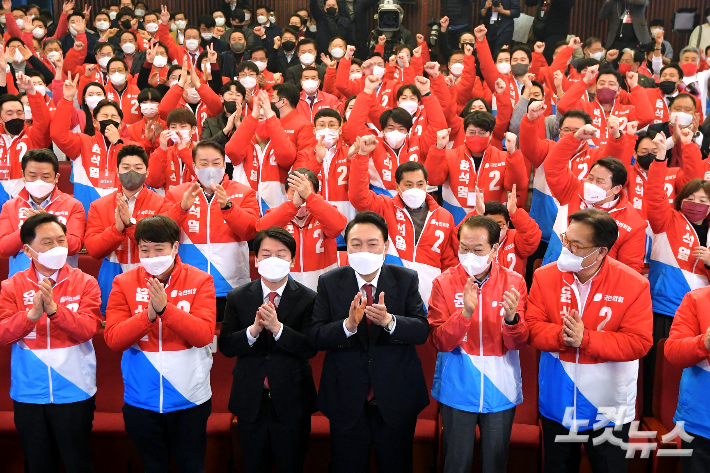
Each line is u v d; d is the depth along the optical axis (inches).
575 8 379.2
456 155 173.2
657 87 275.1
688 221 144.7
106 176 186.7
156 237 112.4
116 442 140.7
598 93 214.8
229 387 145.4
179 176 178.4
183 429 119.2
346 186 170.4
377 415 113.7
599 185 138.8
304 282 149.3
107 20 324.2
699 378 109.7
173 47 295.0
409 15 373.1
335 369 113.5
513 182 164.7
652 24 346.3
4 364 149.2
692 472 110.7
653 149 153.8
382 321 106.7
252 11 383.2
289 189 147.9
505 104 204.8
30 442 121.2
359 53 325.1
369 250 110.9
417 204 144.5
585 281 110.3
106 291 152.6
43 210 149.9
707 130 217.9
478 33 240.2
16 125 189.6
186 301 117.3
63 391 120.2
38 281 121.0
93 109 203.0
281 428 116.9
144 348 116.6
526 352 140.3
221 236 149.8
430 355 142.3
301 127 187.5
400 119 168.7
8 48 260.2
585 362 109.0
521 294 112.9
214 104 220.8
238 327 117.9
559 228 153.0
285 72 292.8
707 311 108.3
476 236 109.4
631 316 107.4
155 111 208.7
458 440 112.0
